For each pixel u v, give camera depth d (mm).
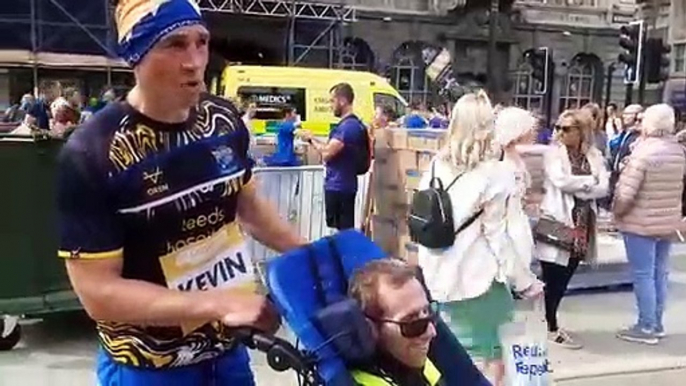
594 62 37188
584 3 36688
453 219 4309
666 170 6125
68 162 2023
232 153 2236
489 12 33969
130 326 2152
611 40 37094
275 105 15812
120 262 2086
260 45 27438
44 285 5629
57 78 21266
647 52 16234
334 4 27359
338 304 2002
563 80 36469
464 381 2295
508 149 5344
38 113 15648
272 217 2475
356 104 15734
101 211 2033
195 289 2209
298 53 27234
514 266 4395
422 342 2029
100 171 2016
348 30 32000
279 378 5051
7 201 5477
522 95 35594
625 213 6262
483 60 34656
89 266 2039
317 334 1978
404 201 7387
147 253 2127
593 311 7148
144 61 2016
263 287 2195
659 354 5980
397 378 2027
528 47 35594
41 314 5898
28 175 5500
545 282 6027
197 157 2143
